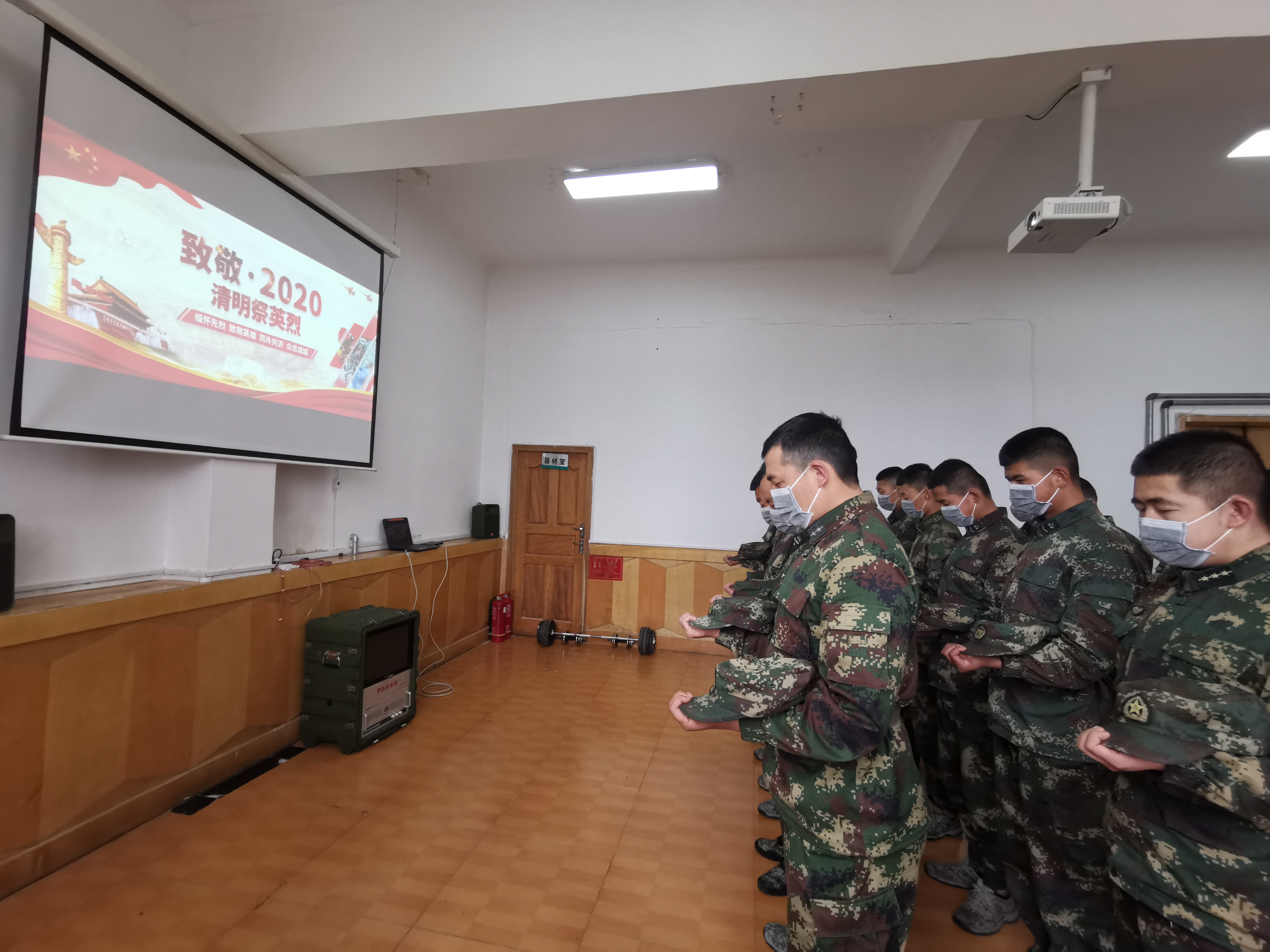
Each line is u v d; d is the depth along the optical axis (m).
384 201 4.03
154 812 2.32
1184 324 4.70
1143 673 1.11
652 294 5.48
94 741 2.10
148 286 2.31
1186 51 2.02
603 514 5.50
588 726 3.44
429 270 4.64
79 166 2.06
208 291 2.57
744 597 1.88
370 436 3.71
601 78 2.36
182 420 2.46
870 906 1.16
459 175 4.01
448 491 5.05
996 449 4.90
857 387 5.11
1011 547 2.20
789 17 2.22
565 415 5.59
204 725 2.53
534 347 5.66
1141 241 4.74
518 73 2.43
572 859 2.19
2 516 1.87
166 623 2.36
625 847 2.27
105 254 2.15
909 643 1.18
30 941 1.68
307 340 3.16
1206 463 1.06
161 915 1.80
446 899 1.94
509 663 4.64
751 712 1.13
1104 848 1.52
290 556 3.31
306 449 3.17
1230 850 0.94
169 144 2.38
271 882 1.98
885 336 5.09
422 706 3.66
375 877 2.03
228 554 2.66
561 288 5.63
